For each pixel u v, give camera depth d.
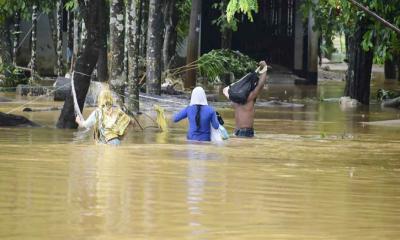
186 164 19.09
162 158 20.14
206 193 15.16
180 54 70.75
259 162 19.97
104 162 19.00
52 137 25.31
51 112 36.56
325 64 100.00
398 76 76.81
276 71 73.62
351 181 17.19
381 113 42.12
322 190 15.93
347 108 45.66
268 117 37.66
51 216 12.96
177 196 14.80
